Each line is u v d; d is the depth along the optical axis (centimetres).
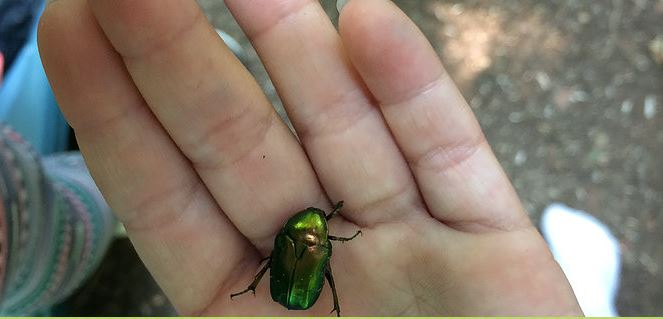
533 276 9
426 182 10
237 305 10
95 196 16
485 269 9
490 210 10
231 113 9
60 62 8
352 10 9
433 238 10
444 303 10
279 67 9
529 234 10
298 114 10
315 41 9
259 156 10
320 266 10
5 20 19
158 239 10
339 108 10
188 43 8
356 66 9
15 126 17
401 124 9
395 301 10
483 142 10
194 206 10
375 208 10
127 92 9
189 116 9
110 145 9
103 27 8
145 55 8
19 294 14
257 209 10
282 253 10
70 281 15
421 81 9
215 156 9
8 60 19
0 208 11
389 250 10
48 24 8
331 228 10
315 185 10
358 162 10
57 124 18
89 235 16
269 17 9
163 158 9
